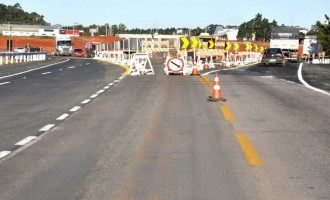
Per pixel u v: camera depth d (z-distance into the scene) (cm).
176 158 706
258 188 557
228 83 2084
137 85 1991
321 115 1140
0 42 13550
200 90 1761
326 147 780
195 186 566
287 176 607
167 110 1223
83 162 688
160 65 4150
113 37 16775
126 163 679
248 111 1204
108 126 994
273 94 1627
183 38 3244
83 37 16450
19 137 885
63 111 1229
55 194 541
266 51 4078
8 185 578
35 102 1434
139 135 889
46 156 729
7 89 1859
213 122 1034
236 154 730
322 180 588
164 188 560
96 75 2716
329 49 6956
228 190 550
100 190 554
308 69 3506
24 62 5116
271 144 804
